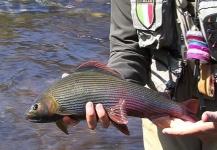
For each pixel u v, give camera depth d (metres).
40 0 4.76
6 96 2.68
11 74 2.97
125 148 2.17
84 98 1.16
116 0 1.40
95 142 2.21
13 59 3.22
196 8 1.30
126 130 1.16
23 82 2.87
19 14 4.37
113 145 2.19
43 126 2.36
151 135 1.49
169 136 1.45
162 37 1.33
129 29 1.38
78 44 3.60
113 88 1.18
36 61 3.21
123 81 1.19
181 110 1.23
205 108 1.35
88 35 3.82
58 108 1.15
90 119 1.15
